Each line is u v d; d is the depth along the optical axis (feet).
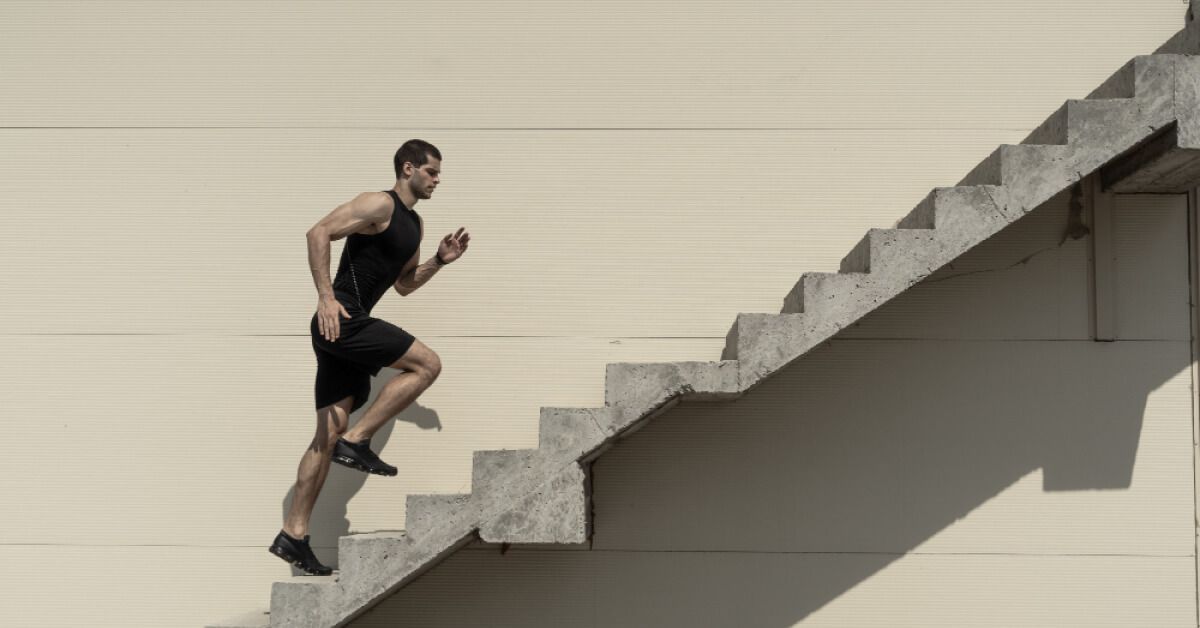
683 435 18.03
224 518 18.16
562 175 18.60
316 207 18.67
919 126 18.54
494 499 15.06
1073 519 17.84
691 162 18.58
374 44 18.89
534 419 18.22
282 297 18.52
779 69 18.69
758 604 17.76
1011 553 17.78
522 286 18.43
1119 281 18.19
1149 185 17.90
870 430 17.98
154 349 18.43
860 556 17.83
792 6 18.76
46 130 18.80
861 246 16.05
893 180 18.47
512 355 18.33
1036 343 18.11
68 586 18.06
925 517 17.85
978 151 18.48
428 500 15.10
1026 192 15.24
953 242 15.21
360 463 15.71
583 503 15.07
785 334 15.25
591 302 18.40
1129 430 17.97
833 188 18.49
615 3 18.83
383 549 15.08
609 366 15.20
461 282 18.43
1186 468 17.90
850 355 18.11
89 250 18.62
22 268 18.57
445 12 18.89
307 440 18.29
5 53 18.92
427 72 18.81
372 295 16.12
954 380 18.06
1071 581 17.74
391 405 15.92
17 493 18.21
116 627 17.98
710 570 17.81
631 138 18.65
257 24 18.94
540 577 17.87
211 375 18.40
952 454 17.94
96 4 18.99
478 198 18.58
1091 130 15.28
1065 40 18.60
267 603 18.01
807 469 17.94
